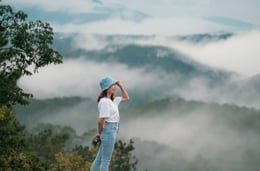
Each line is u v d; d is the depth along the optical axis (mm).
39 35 25219
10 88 24859
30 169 23625
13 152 23859
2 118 22344
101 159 8234
